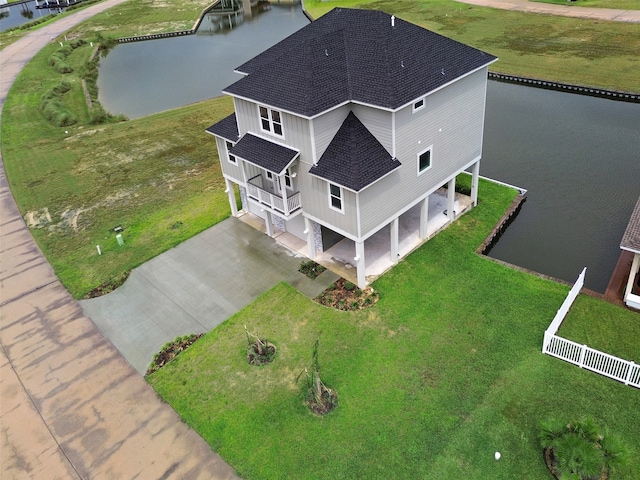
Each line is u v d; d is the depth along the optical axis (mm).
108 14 81562
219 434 15977
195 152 35125
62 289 23234
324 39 21562
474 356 17625
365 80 19391
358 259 20266
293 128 19500
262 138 21688
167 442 15922
